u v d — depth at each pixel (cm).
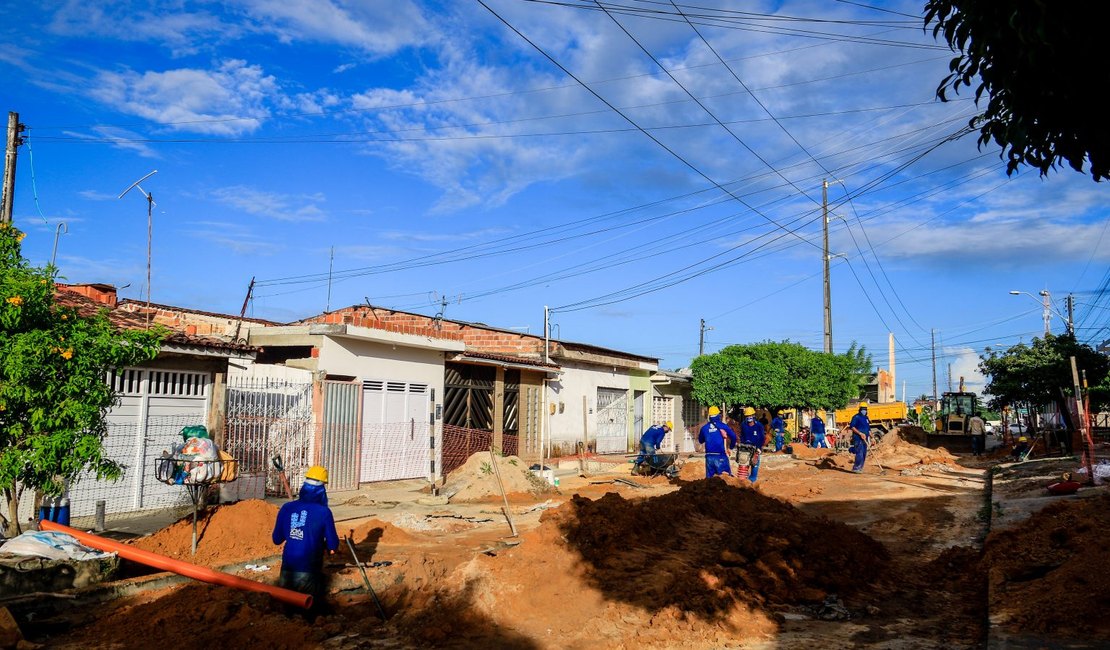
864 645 728
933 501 1698
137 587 856
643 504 1148
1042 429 3091
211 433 1509
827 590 910
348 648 713
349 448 1886
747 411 2109
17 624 709
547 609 815
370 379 2011
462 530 1330
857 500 1728
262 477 1587
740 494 1327
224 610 770
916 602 892
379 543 1182
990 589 852
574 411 3045
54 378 884
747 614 816
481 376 2523
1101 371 3506
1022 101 521
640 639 734
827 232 3775
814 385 3462
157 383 1427
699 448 4059
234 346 1509
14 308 855
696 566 955
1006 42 501
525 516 1487
